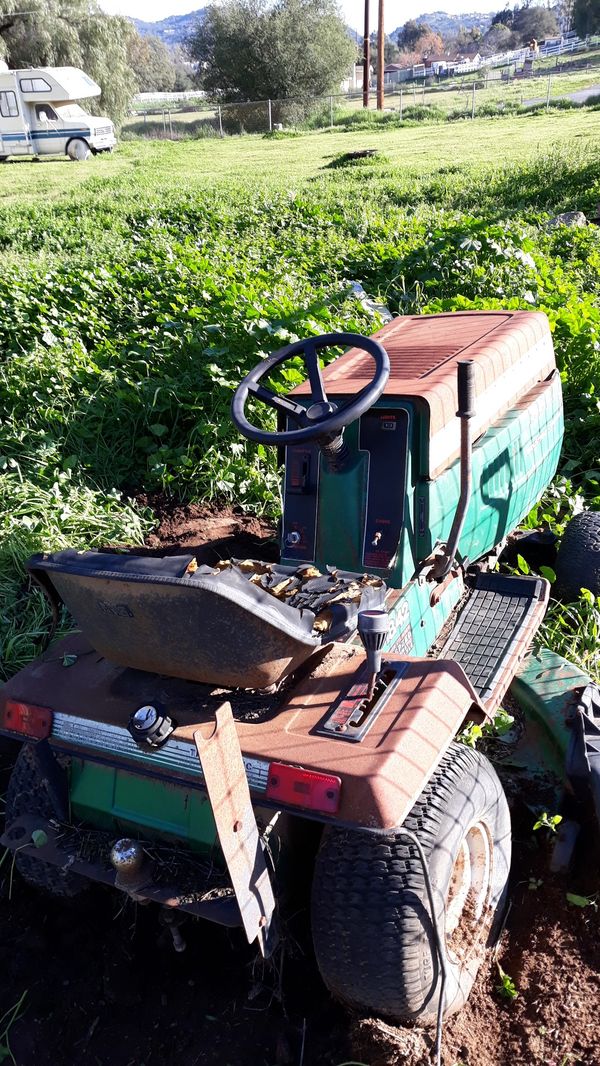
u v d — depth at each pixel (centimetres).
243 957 337
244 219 1697
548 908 332
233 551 598
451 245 1112
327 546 388
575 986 302
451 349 457
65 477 674
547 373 528
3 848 394
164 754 298
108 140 3862
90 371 810
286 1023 311
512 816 368
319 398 375
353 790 262
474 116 4369
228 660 293
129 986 329
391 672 309
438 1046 275
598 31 10062
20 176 3164
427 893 267
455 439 396
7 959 346
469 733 365
